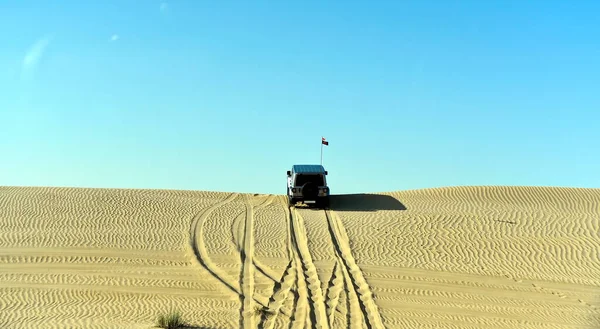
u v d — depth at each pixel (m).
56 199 31.92
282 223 29.25
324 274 21.83
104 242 25.34
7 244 24.67
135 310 17.84
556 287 21.88
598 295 21.14
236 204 33.75
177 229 27.61
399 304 19.08
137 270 22.03
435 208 33.47
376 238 27.14
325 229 28.33
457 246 26.42
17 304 18.27
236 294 19.50
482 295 20.58
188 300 18.92
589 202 34.56
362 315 17.70
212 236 26.64
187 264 22.89
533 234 28.38
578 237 28.02
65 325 16.12
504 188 37.12
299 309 18.09
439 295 20.28
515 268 23.92
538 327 17.56
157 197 34.12
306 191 32.88
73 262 22.80
